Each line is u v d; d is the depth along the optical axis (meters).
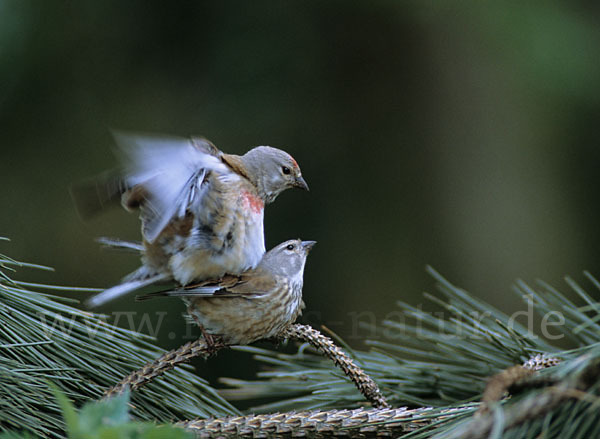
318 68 11.37
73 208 10.80
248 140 10.92
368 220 11.80
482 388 4.61
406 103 12.09
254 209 5.45
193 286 5.07
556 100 11.52
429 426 3.29
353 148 11.84
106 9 10.64
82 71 10.80
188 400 4.24
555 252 11.97
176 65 10.91
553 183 12.08
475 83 11.91
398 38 11.92
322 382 4.70
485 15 11.10
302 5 11.14
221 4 10.81
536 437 2.80
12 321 3.98
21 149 10.72
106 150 10.78
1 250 10.41
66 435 3.72
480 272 11.92
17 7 10.47
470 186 12.05
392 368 4.72
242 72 10.88
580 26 11.13
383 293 11.55
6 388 3.67
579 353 3.53
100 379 4.11
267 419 3.71
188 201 5.14
